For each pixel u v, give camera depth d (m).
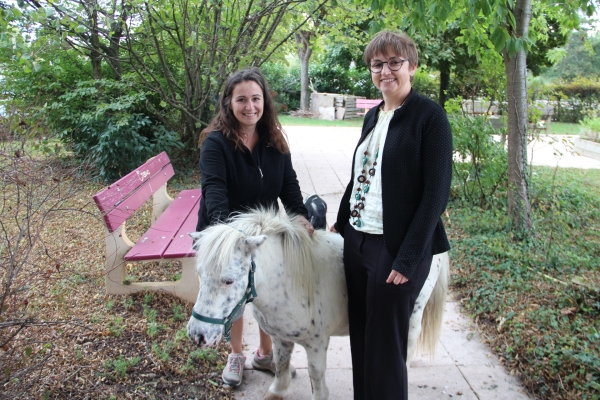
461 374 2.84
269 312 2.05
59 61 7.06
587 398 2.49
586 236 4.99
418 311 2.23
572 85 16.28
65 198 2.60
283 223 2.05
